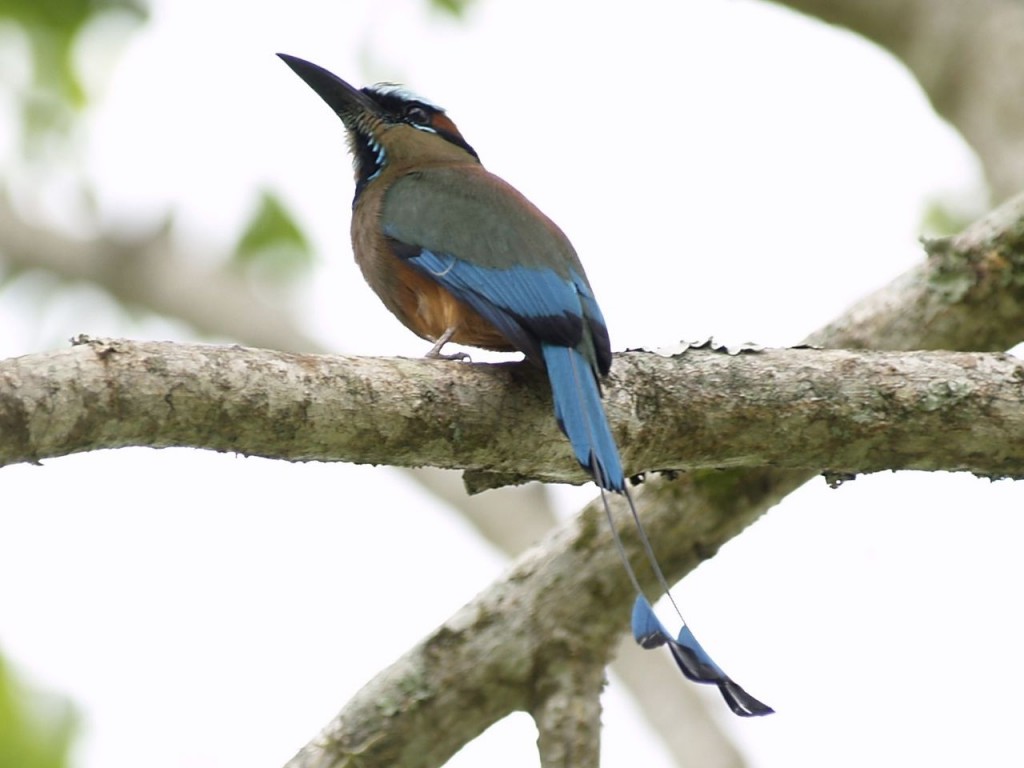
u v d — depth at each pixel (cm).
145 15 1697
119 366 727
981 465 934
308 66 1258
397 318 1116
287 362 782
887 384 913
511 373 884
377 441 821
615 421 893
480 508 1639
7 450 700
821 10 1475
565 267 995
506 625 1077
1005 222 1056
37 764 1382
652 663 1445
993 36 1391
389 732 1060
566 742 1070
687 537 1088
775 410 910
